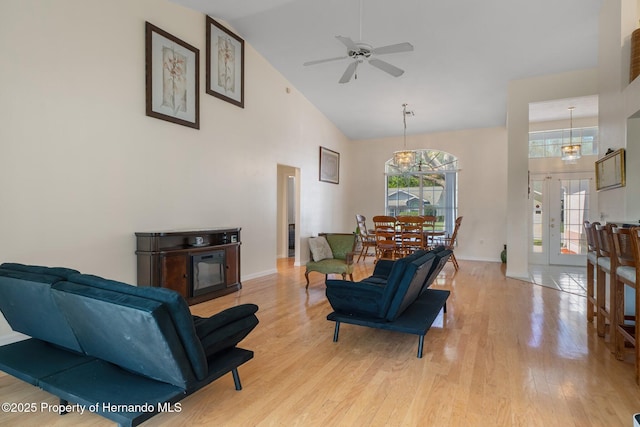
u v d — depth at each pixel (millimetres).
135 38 3893
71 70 3309
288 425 1896
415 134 8703
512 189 5988
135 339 1670
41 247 3104
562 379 2404
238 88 5398
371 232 7418
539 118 7246
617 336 2717
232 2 4461
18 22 2934
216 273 4668
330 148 8258
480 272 6523
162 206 4211
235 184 5395
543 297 4676
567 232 7398
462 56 5191
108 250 3631
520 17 4316
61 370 1971
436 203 8539
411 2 4168
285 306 4246
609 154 3768
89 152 3461
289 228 9258
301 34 5133
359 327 3525
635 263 2299
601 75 4180
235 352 2229
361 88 6492
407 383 2355
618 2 3619
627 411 2014
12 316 2311
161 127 4203
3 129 2854
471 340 3143
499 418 1951
